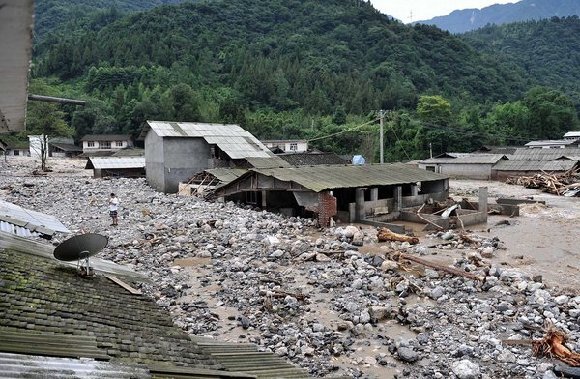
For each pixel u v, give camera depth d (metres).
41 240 16.11
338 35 175.75
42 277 11.32
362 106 124.62
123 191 50.56
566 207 48.50
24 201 44.31
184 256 27.17
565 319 18.86
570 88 171.00
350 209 37.84
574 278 24.98
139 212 39.25
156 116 106.88
